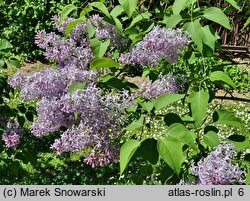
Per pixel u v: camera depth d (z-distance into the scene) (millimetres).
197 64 1310
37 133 1210
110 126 1135
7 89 1827
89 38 1258
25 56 4785
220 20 1137
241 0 1388
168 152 940
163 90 1194
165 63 1300
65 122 1175
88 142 1135
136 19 1285
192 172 1057
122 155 965
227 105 3510
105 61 1152
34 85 1180
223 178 1001
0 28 4938
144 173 1265
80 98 1087
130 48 1264
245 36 2482
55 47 1271
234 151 1050
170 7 1328
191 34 1135
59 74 1180
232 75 3594
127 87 1233
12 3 4867
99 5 1214
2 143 1776
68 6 1240
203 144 1165
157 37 1146
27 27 4816
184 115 1197
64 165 2635
